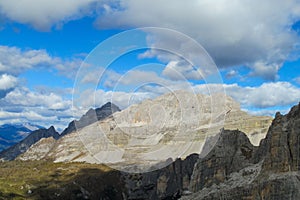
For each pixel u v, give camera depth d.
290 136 131.12
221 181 163.88
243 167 163.12
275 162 131.12
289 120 139.12
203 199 151.38
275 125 146.62
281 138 132.38
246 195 134.88
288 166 126.56
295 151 126.94
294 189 117.00
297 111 138.75
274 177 126.56
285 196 117.69
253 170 150.62
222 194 145.62
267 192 124.31
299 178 120.38
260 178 134.62
